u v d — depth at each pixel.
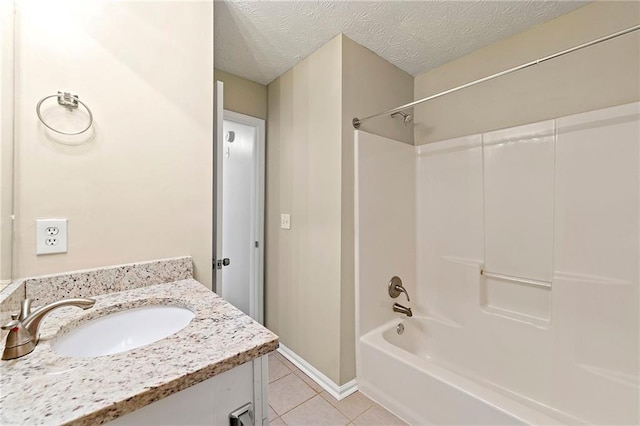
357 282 1.74
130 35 1.10
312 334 1.87
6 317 0.73
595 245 1.41
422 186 2.16
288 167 2.11
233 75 2.18
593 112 1.42
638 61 1.33
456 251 1.96
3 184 0.82
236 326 0.77
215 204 1.41
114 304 0.91
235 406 0.65
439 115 2.08
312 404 1.58
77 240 0.99
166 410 0.56
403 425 1.42
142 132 1.13
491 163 1.79
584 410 1.38
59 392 0.50
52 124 0.94
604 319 1.37
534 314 1.61
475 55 1.89
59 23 0.95
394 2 1.43
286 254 2.12
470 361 1.80
